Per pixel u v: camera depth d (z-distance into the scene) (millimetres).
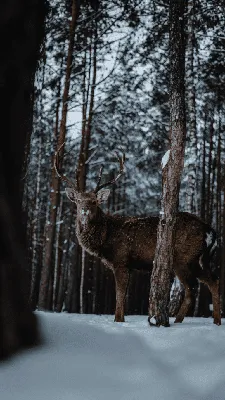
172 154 5969
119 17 15836
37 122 15812
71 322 3588
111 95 16844
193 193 12547
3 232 2574
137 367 2580
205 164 25172
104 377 2311
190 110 13133
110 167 21188
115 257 7387
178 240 7141
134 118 18531
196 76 15992
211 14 14164
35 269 24094
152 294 5762
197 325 6023
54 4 14445
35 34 3064
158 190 24562
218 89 17609
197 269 7168
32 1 2971
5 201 2604
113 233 7414
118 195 26781
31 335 2783
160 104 18500
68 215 23688
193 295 7055
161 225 5934
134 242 7395
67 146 20438
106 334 3357
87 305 22875
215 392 2270
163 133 19250
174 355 3002
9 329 2500
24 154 2973
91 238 7336
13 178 2744
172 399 2092
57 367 2369
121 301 7004
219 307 6812
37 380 2127
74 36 15539
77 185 7633
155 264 5855
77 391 2027
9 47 2715
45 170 23156
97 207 7398
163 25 14133
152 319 5613
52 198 15109
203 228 7289
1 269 2521
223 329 4555
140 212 25828
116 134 19391
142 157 20328
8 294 2562
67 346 2846
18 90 2836
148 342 3359
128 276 7328
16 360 2398
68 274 27375
